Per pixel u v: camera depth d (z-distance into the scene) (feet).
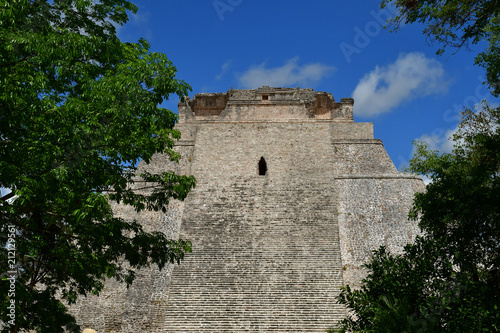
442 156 54.54
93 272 40.63
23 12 30.89
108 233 37.27
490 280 34.53
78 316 63.41
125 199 39.24
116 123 34.71
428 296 31.09
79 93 37.29
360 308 32.35
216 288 66.39
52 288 42.73
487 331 28.22
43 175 32.01
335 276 67.46
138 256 39.96
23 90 31.07
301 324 61.00
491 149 40.11
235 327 61.00
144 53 40.27
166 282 67.72
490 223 36.11
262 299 64.49
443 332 28.55
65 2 36.04
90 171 35.35
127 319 63.26
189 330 61.16
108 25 38.34
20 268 41.73
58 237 39.75
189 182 41.68
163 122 37.83
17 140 31.96
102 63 38.09
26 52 31.86
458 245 36.55
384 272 33.42
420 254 34.50
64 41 31.86
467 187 36.63
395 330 28.40
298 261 69.92
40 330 39.88
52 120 32.73
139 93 34.88
